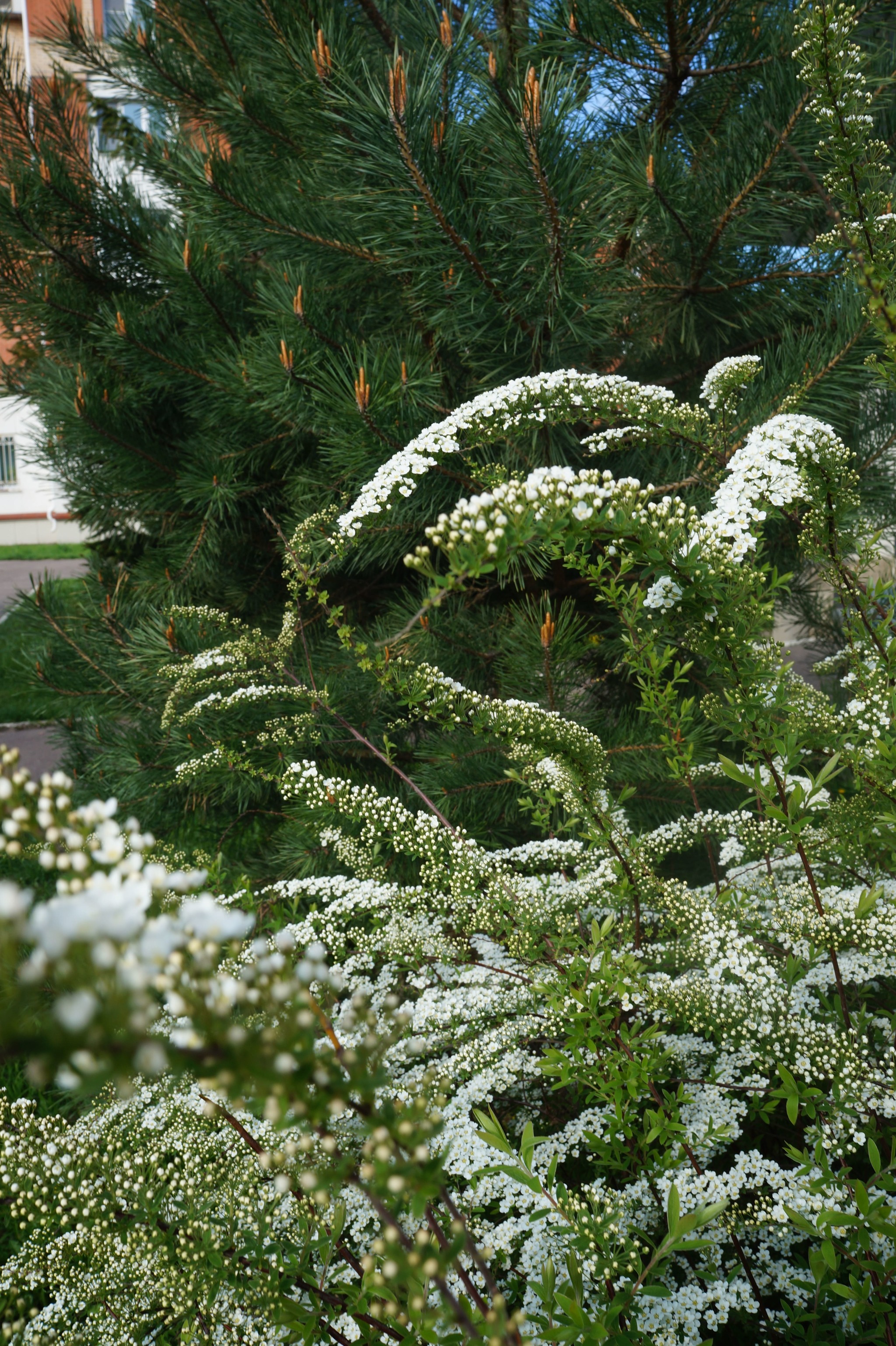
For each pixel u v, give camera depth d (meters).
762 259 2.99
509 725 1.66
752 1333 1.58
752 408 2.81
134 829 0.56
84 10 5.02
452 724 1.77
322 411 2.91
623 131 3.07
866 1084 1.49
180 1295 1.29
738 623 1.37
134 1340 1.41
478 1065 1.66
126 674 3.74
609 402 1.99
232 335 3.73
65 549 14.04
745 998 1.53
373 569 3.77
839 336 2.67
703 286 3.00
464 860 1.80
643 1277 1.15
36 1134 1.45
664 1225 1.62
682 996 1.55
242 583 3.98
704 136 3.08
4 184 3.97
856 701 1.72
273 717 3.25
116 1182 1.34
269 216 2.98
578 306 2.62
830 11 1.29
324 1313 1.26
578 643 2.91
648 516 1.27
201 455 3.72
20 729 5.93
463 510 1.04
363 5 3.22
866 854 1.88
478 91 2.53
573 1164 1.94
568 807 1.85
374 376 2.77
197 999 0.47
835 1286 1.21
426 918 2.00
